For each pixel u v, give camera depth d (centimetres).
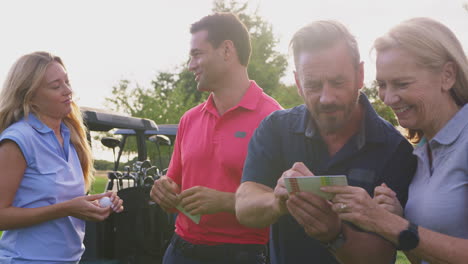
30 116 227
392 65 146
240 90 241
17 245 217
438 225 145
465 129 143
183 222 241
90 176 270
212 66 237
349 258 167
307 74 162
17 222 211
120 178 421
